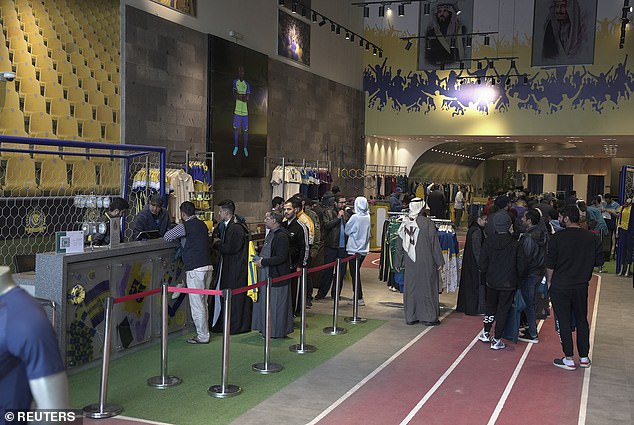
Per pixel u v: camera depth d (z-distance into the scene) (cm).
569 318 702
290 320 826
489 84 2217
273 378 648
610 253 1794
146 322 757
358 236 1020
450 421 536
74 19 1007
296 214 915
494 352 770
